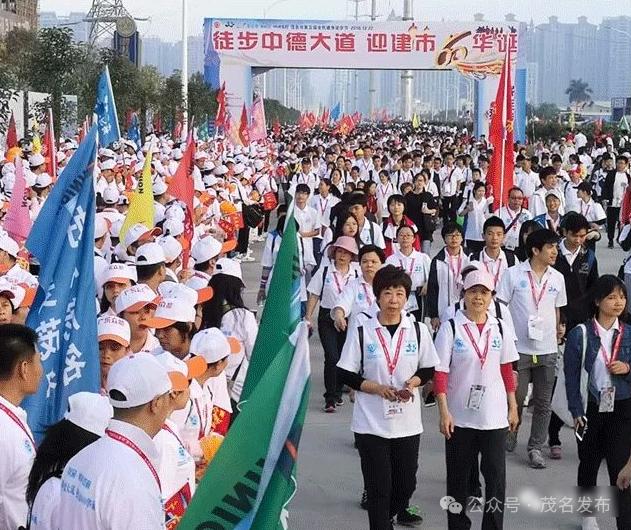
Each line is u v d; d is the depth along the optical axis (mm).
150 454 4086
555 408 7773
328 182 18562
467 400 7176
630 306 11234
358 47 45781
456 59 45750
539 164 30016
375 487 6957
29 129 26562
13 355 4984
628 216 18578
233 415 7391
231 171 22094
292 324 4531
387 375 6965
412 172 26391
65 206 6273
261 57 45688
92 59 34625
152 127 39719
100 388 6180
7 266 8641
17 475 4891
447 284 10609
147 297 6594
